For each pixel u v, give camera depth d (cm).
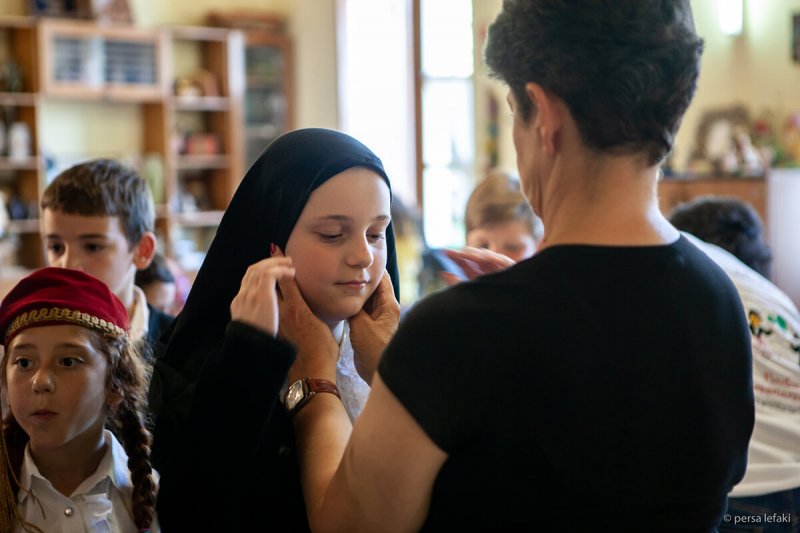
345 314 131
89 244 194
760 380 198
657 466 104
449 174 817
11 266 796
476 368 101
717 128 722
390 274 150
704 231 246
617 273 104
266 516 126
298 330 129
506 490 103
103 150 874
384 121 870
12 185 820
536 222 262
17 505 135
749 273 211
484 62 114
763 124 693
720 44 723
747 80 710
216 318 138
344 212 128
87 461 137
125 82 842
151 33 850
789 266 632
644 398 103
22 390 130
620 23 101
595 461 102
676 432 105
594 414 102
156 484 142
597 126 103
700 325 108
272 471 126
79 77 817
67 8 829
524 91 108
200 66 920
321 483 116
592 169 106
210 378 119
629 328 103
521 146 111
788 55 686
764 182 627
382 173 132
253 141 939
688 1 107
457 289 105
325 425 122
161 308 250
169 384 135
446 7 805
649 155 106
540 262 105
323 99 913
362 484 105
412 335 103
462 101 804
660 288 106
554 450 101
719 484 110
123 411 140
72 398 131
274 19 933
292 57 941
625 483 103
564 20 102
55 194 195
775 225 629
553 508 102
